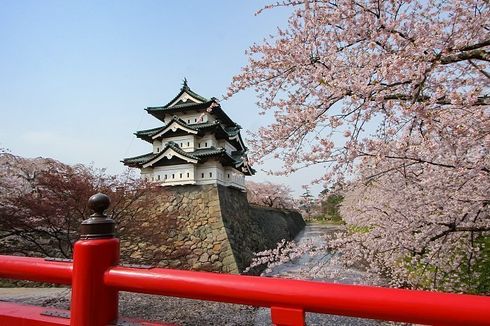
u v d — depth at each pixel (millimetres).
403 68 2982
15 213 9328
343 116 3637
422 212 4543
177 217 13875
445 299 905
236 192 17375
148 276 1219
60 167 10742
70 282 1371
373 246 4871
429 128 3156
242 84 4504
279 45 4125
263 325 8430
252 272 12930
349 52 3980
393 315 942
